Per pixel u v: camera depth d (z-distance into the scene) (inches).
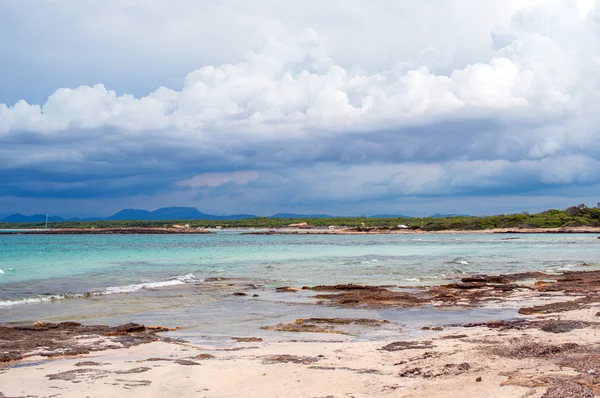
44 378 388.5
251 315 746.8
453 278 1293.1
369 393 344.2
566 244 3491.6
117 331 603.2
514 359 419.2
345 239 4921.3
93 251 2440.9
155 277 1285.7
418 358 443.5
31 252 2224.4
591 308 726.5
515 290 1017.5
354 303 863.1
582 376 350.6
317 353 481.1
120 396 343.9
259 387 362.6
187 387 363.9
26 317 709.3
